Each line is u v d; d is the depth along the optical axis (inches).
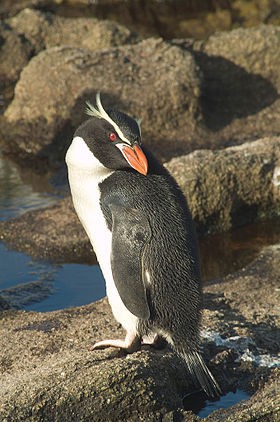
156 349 447.8
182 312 415.5
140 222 414.6
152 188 424.8
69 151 440.8
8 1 1285.7
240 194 698.8
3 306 550.6
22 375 430.6
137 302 414.0
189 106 875.4
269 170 709.3
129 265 410.9
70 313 520.4
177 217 420.5
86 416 406.9
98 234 434.3
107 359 432.5
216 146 848.9
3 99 1024.2
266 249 656.4
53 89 889.5
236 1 1254.9
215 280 595.8
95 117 437.7
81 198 438.3
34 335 483.5
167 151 844.6
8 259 640.4
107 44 1031.0
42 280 604.1
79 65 895.1
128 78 884.6
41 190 782.5
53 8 1280.8
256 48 948.6
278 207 714.2
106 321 498.6
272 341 479.8
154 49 922.1
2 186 796.0
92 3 1285.7
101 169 429.7
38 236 669.3
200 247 667.4
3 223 695.7
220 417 414.3
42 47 1075.3
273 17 1213.1
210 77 944.9
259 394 430.6
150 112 868.0
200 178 687.1
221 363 455.5
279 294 554.6
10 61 1064.8
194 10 1248.8
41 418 402.0
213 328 480.7
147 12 1250.0
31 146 891.4
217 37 974.4
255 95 930.7
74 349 461.1
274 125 885.8
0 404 402.3
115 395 409.4
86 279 607.2
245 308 526.9
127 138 422.0
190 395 444.5
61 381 412.2
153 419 413.1
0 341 478.3
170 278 413.1
